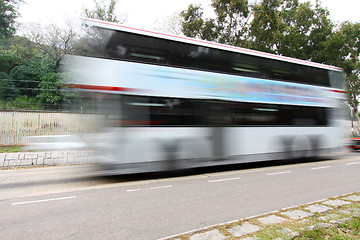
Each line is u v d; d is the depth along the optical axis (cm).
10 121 1459
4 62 2603
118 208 450
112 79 647
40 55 2995
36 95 2320
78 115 687
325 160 1148
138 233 337
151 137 689
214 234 315
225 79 834
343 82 1204
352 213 384
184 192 565
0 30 2297
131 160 659
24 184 659
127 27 689
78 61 650
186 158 738
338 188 597
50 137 773
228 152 820
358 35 2294
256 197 518
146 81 691
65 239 320
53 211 436
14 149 1177
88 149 651
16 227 362
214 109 802
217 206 457
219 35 2097
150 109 693
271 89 940
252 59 910
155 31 729
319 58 2131
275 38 1969
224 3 1956
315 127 1060
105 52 654
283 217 375
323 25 2183
